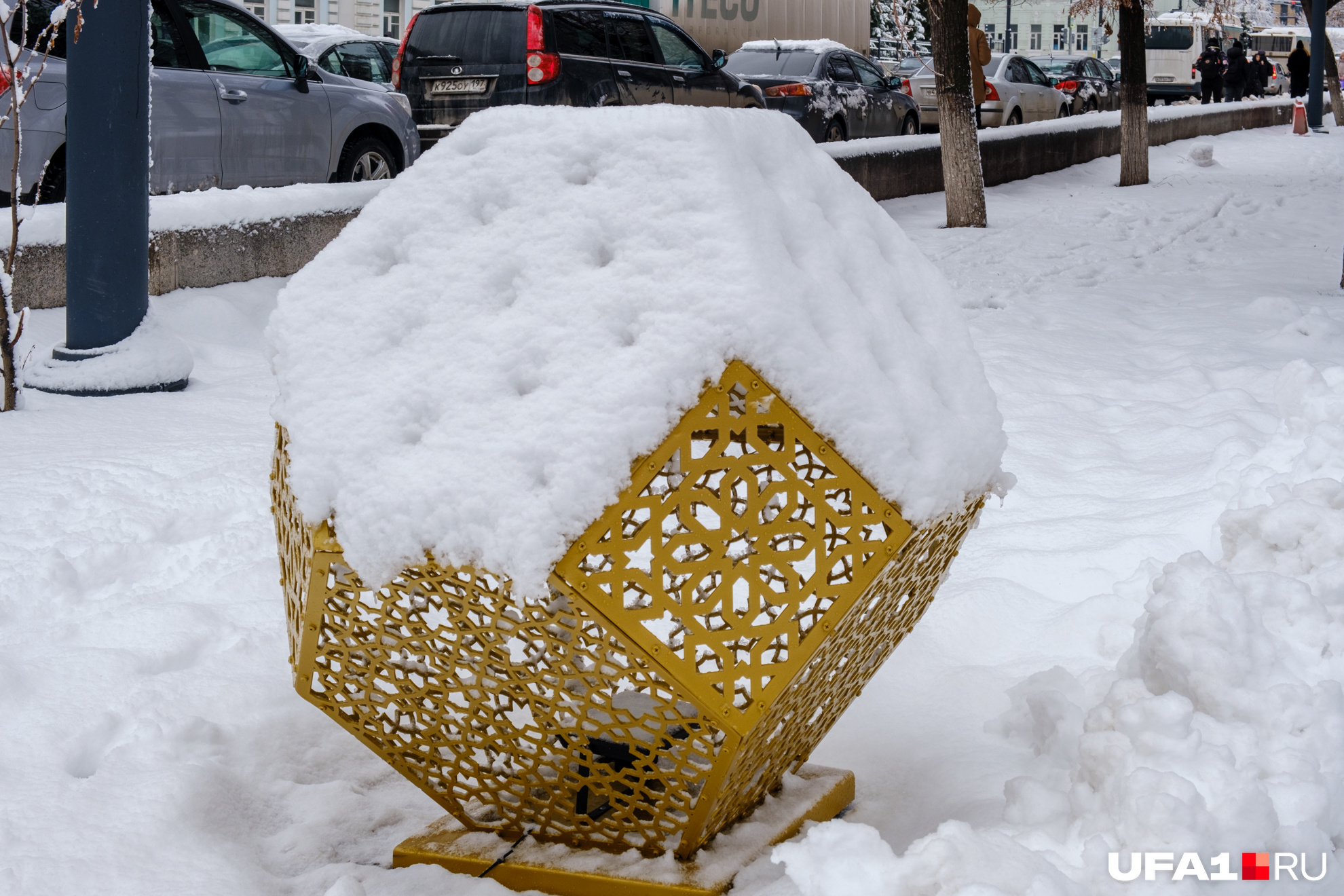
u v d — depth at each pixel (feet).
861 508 5.94
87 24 18.67
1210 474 13.50
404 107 35.60
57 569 11.68
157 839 7.26
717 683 5.99
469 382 5.98
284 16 100.89
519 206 6.25
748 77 57.31
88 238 19.11
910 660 9.99
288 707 9.15
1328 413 11.08
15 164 17.84
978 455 6.45
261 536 12.67
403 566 5.97
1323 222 42.32
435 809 7.97
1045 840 6.50
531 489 5.76
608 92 41.83
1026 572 11.61
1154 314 25.63
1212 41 115.03
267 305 24.97
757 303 5.69
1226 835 5.92
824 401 5.79
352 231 6.52
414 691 6.70
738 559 6.07
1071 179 59.47
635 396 5.68
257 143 30.60
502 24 40.34
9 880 6.79
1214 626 7.06
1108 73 102.01
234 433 16.58
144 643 10.28
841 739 8.86
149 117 19.40
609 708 6.38
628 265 5.92
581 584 5.80
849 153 46.06
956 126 41.52
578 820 7.00
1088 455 15.29
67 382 18.93
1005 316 24.47
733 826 7.32
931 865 5.66
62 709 8.98
